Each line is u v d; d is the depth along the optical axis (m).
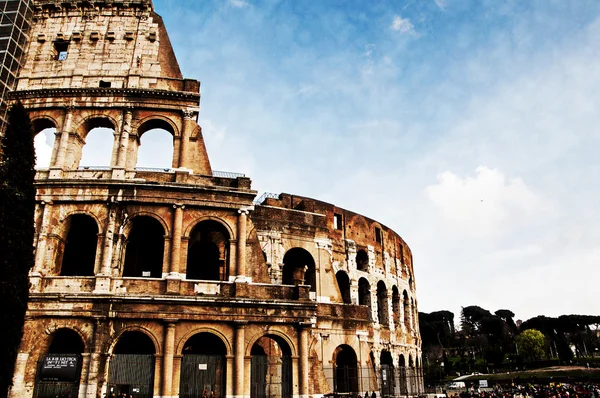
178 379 43.47
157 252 52.53
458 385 123.25
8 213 38.00
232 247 48.88
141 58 55.31
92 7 57.25
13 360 36.62
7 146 39.97
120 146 50.69
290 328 47.91
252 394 45.53
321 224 62.72
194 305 45.41
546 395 66.00
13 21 54.09
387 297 74.31
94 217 47.44
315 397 47.75
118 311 43.97
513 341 194.75
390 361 70.69
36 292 43.75
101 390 41.75
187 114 52.91
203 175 50.72
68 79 53.75
